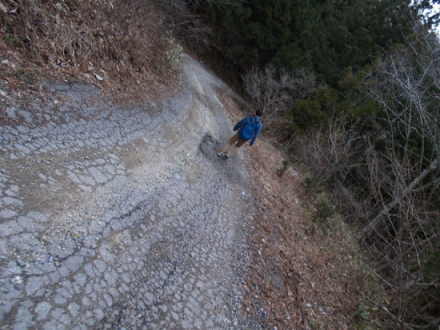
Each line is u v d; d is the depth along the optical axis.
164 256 4.03
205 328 3.64
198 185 6.13
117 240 3.67
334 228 8.73
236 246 5.33
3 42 4.46
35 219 3.14
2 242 2.78
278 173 10.10
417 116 10.84
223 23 19.88
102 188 4.11
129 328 2.99
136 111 6.46
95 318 2.83
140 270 3.60
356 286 6.59
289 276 5.54
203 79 15.09
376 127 12.91
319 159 11.73
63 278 2.89
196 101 10.48
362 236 9.71
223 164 7.92
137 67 7.84
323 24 21.52
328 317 5.21
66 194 3.63
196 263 4.34
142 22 8.98
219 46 21.81
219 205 6.09
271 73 18.27
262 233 6.24
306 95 17.52
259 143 12.41
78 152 4.28
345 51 19.75
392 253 8.44
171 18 14.62
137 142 5.58
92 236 3.46
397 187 5.81
